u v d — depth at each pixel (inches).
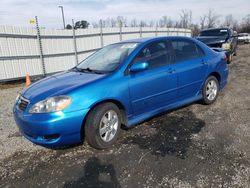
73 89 125.2
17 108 134.3
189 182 101.8
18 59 398.6
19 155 132.1
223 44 440.1
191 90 185.2
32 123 119.3
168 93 166.1
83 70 160.9
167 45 170.4
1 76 382.0
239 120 166.9
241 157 118.9
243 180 101.3
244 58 527.2
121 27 586.9
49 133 118.8
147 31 702.5
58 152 133.3
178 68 171.0
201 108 196.2
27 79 363.6
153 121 171.3
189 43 187.5
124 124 147.1
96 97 127.7
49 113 118.2
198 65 186.4
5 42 379.2
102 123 132.8
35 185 105.3
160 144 136.9
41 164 122.0
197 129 155.2
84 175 110.8
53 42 443.8
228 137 141.3
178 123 166.4
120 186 101.6
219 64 206.2
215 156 121.0
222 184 99.6
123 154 127.7
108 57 163.0
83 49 499.8
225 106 199.3
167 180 103.7
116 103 140.6
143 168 113.7
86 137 132.1
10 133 164.1
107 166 117.0
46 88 133.0
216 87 206.5
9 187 104.8
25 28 399.9
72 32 471.2
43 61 433.1
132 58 148.2
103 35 540.1
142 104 151.3
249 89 253.8
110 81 135.6
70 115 120.4
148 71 153.2
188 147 131.9
